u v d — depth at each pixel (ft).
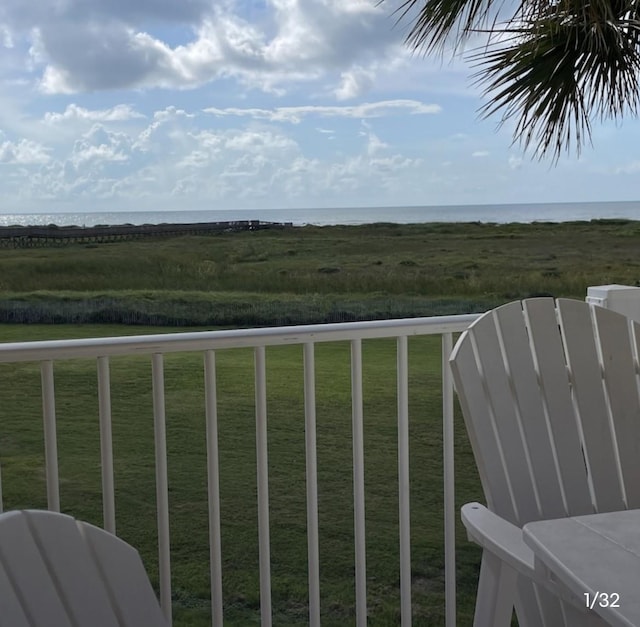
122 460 17.98
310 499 6.61
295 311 33.60
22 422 18.69
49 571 3.18
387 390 20.48
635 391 6.35
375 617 13.28
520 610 5.30
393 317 34.22
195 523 16.17
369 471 18.34
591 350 6.31
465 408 5.59
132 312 30.71
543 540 3.67
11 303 29.58
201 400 19.89
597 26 8.30
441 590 14.07
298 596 14.01
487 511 5.03
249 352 23.12
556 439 5.98
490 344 5.88
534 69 9.03
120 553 3.45
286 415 19.47
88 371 20.70
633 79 9.11
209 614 13.38
